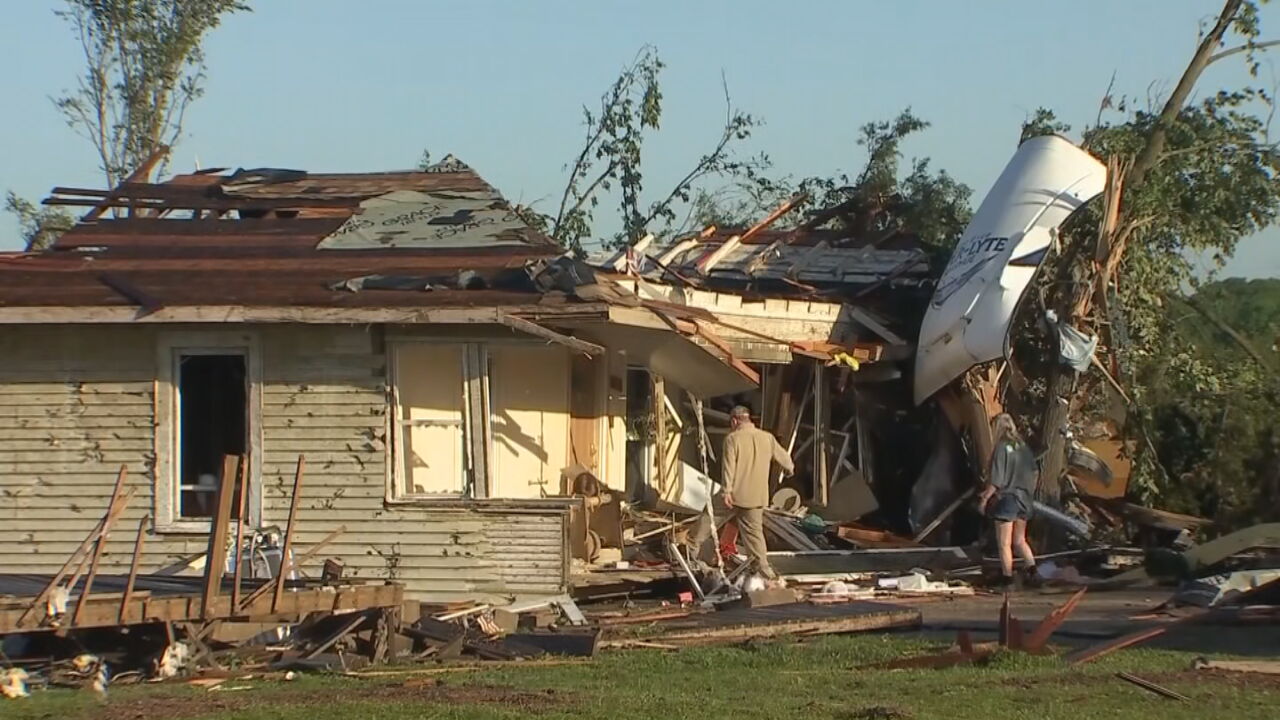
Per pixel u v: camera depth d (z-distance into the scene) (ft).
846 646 55.67
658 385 84.94
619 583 74.79
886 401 96.63
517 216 85.40
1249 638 55.57
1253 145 102.37
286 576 58.18
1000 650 51.19
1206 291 108.37
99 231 84.43
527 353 76.89
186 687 48.67
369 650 55.01
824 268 104.47
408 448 74.02
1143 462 87.61
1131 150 98.73
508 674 50.57
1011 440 77.41
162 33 148.97
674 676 49.52
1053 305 90.02
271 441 74.18
